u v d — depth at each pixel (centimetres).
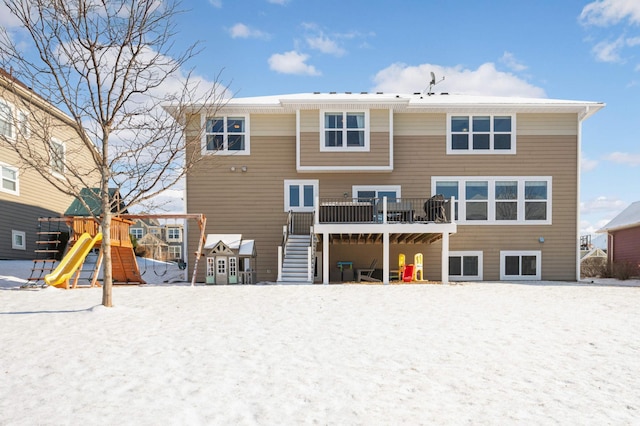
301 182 1816
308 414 454
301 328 796
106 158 951
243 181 1812
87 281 1745
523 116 1844
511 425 436
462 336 751
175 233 5809
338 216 1608
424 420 443
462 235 1820
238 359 618
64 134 2250
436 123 1838
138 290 1248
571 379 556
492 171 1833
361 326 817
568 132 1841
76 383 525
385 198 1558
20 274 1658
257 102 1820
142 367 580
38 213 2117
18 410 454
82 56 921
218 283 1545
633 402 489
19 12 875
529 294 1231
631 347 690
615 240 2812
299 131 1762
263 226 1806
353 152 1756
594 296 1202
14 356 618
